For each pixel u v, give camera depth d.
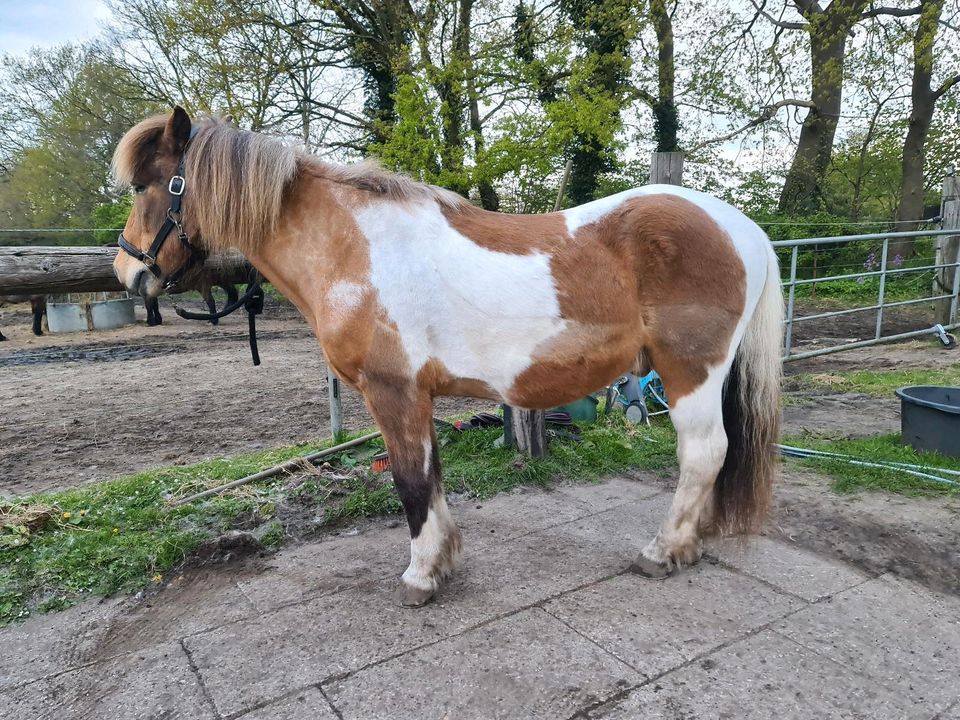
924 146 14.22
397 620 2.06
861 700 1.63
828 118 14.85
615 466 3.44
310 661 1.86
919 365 5.91
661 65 13.58
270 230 2.15
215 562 2.50
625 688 1.70
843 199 20.03
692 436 2.17
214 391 5.89
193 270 2.33
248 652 1.91
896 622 1.97
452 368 2.09
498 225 2.08
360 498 2.96
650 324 2.08
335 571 2.41
